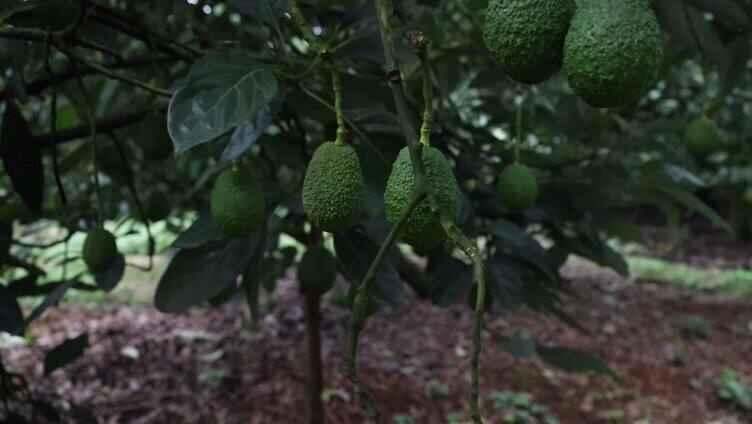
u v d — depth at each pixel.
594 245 1.45
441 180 0.68
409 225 0.68
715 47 1.33
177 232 1.98
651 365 3.77
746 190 5.48
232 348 3.62
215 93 0.78
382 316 4.28
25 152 1.19
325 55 0.81
